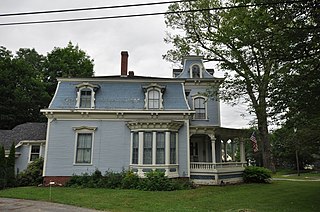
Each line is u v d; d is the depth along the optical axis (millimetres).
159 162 19281
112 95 21281
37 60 46812
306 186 19562
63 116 20359
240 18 14727
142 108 20750
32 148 23453
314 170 51531
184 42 26609
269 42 12547
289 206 12422
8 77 34562
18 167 22922
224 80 22359
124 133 20297
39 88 36875
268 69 16516
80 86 21000
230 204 12766
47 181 19219
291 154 49562
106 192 15727
